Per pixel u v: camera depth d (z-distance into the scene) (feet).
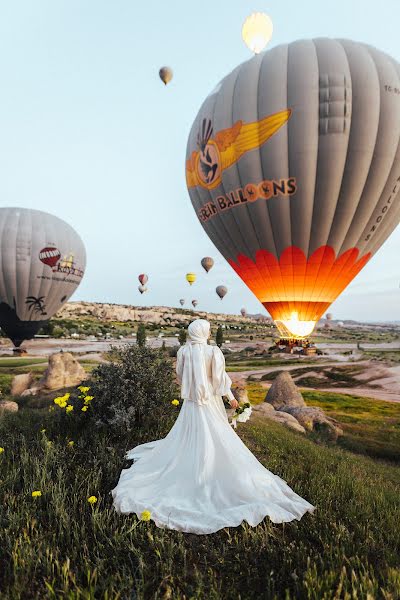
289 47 56.39
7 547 9.09
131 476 12.58
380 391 68.28
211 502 11.37
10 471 13.60
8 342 166.81
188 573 8.86
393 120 51.98
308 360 110.42
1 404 32.35
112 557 8.99
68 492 12.22
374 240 60.85
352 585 7.84
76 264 116.67
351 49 54.24
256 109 54.65
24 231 106.73
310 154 52.90
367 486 17.46
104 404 19.07
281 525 10.86
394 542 10.85
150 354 21.27
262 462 17.87
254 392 65.92
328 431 39.99
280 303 65.77
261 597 8.14
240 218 60.85
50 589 7.55
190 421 12.89
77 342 181.78
